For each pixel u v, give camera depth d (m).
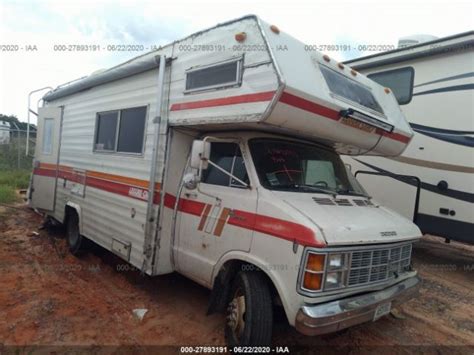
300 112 3.23
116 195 4.94
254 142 3.78
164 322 3.99
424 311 4.64
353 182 4.46
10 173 15.11
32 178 7.58
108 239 5.08
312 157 4.13
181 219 4.12
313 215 3.05
